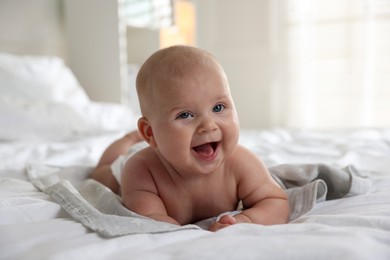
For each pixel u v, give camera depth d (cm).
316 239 42
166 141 59
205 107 58
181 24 313
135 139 104
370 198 68
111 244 45
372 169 99
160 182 67
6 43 226
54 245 45
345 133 178
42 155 127
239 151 70
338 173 73
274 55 278
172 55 60
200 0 296
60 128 169
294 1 268
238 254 39
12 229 51
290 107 276
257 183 68
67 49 258
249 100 288
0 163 113
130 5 254
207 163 60
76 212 58
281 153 124
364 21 249
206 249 41
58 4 256
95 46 249
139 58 274
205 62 59
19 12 232
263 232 48
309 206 66
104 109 199
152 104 60
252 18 283
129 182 68
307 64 268
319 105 267
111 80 246
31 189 79
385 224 50
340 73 259
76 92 211
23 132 158
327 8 259
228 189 69
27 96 184
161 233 51
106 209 64
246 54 286
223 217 57
